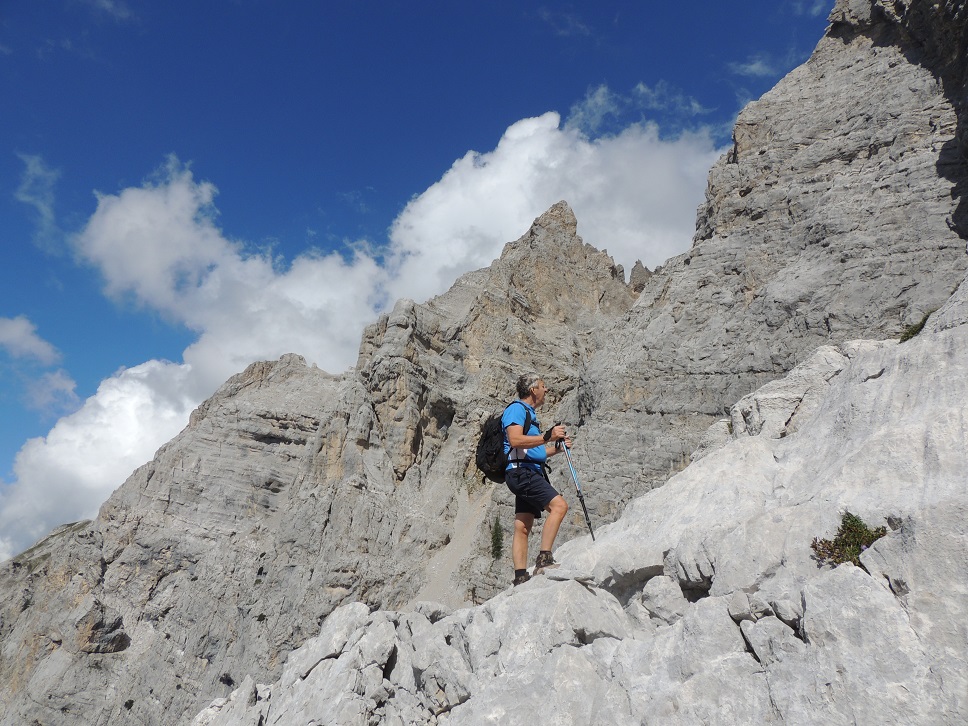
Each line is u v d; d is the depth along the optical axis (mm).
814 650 6820
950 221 45719
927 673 6207
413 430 85375
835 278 48781
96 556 93250
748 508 9984
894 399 10047
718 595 8453
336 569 72750
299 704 11414
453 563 71438
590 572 10281
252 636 72812
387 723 10250
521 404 11031
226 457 96938
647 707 7328
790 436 11812
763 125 63875
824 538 8273
